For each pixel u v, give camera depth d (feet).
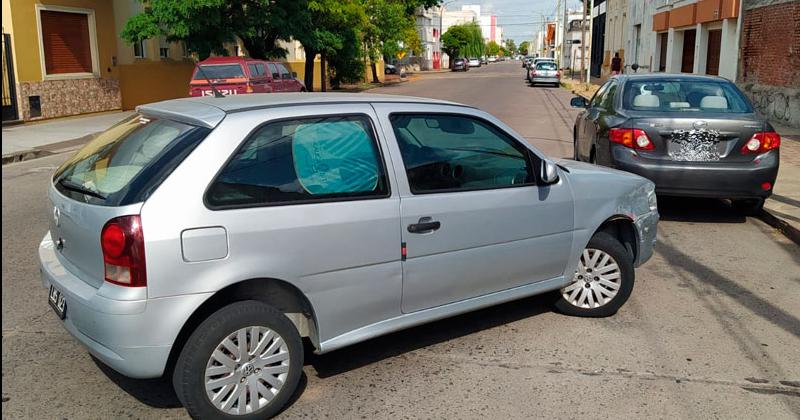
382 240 12.96
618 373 14.02
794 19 51.72
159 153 11.65
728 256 22.40
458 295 14.40
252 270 11.54
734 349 15.21
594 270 16.75
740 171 24.41
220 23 73.97
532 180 15.31
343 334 12.98
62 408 12.54
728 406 12.71
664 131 24.64
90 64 69.41
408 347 15.28
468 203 14.10
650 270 20.98
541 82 126.62
